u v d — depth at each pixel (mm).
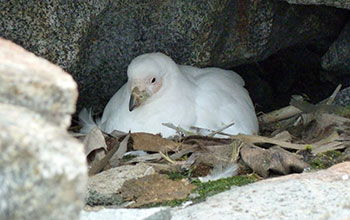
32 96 3783
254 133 10359
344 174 7457
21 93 3764
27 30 9281
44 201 3596
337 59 11180
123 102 10320
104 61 10352
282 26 10812
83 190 3740
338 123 10352
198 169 8898
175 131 10125
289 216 6539
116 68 10508
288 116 11305
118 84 10781
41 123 3688
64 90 3832
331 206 6664
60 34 9398
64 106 3855
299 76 12609
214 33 10352
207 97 10344
